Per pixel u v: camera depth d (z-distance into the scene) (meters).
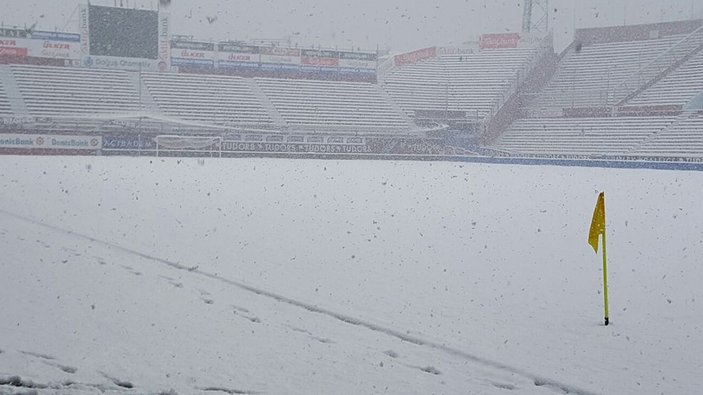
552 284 9.95
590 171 40.03
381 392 5.50
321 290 9.05
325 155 49.78
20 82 48.69
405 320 7.69
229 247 12.25
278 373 5.82
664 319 8.12
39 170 29.78
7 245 11.38
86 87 50.03
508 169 40.97
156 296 8.30
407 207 19.84
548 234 15.18
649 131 48.66
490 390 5.67
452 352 6.61
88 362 5.88
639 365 6.41
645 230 16.22
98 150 44.28
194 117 50.84
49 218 15.12
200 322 7.24
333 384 5.62
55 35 50.47
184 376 5.66
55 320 7.04
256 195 21.88
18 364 5.72
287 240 13.30
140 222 15.07
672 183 31.69
